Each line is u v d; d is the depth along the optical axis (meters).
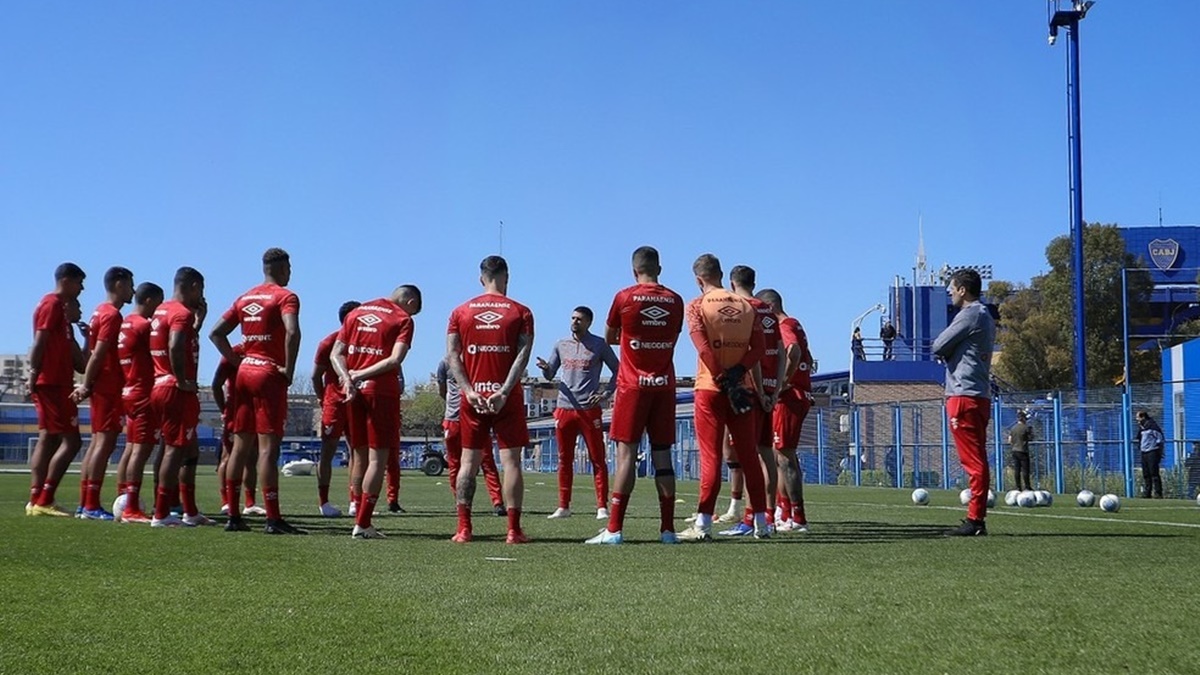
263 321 9.87
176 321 10.41
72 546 7.96
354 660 4.10
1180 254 69.69
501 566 7.01
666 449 9.10
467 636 4.53
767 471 10.47
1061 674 3.89
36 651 4.21
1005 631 4.64
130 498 11.05
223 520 11.74
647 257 9.12
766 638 4.50
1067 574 6.55
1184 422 24.64
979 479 9.81
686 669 3.96
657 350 9.02
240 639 4.45
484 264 9.18
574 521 12.12
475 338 8.96
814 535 9.91
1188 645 4.36
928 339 52.41
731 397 9.33
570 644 4.38
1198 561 7.35
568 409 12.95
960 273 9.94
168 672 3.90
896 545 8.66
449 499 17.97
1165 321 62.28
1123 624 4.79
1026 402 27.66
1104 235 57.09
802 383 10.57
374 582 6.13
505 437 9.00
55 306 11.52
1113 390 25.66
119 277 11.46
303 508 14.85
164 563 6.99
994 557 7.62
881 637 4.52
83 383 11.43
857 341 44.34
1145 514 14.09
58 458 11.65
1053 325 56.25
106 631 4.59
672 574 6.56
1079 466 26.25
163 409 10.58
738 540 9.31
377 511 14.04
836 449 34.50
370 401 9.42
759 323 9.67
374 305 9.55
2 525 9.80
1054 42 31.84
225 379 12.45
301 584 6.03
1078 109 31.45
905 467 30.50
